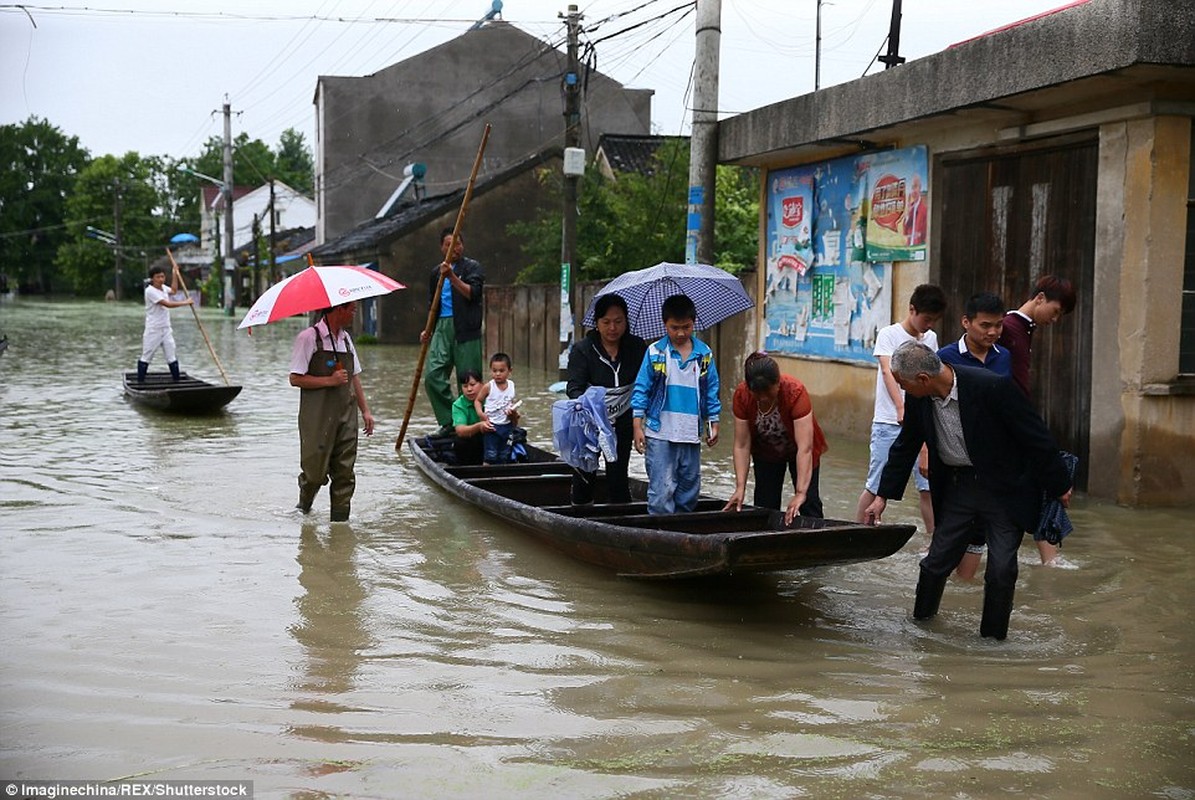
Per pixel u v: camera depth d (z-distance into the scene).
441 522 7.95
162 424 13.06
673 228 22.52
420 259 30.61
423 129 37.88
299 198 66.31
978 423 5.29
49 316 45.31
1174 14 7.34
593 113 36.66
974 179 9.91
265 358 25.03
